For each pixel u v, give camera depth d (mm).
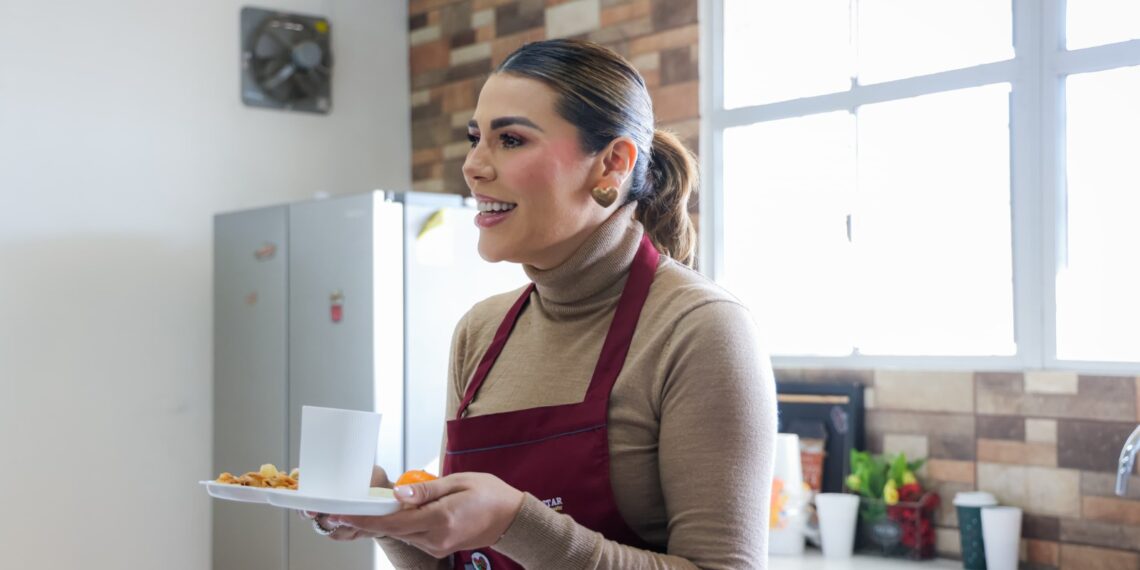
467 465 1189
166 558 3393
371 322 2832
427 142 3883
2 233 3145
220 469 3305
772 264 3066
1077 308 2553
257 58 3605
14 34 3184
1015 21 2648
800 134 3016
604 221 1185
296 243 3057
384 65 3900
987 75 2672
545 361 1216
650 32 3242
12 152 3170
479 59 3709
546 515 1001
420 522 960
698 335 1088
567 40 1183
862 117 2900
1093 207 2535
